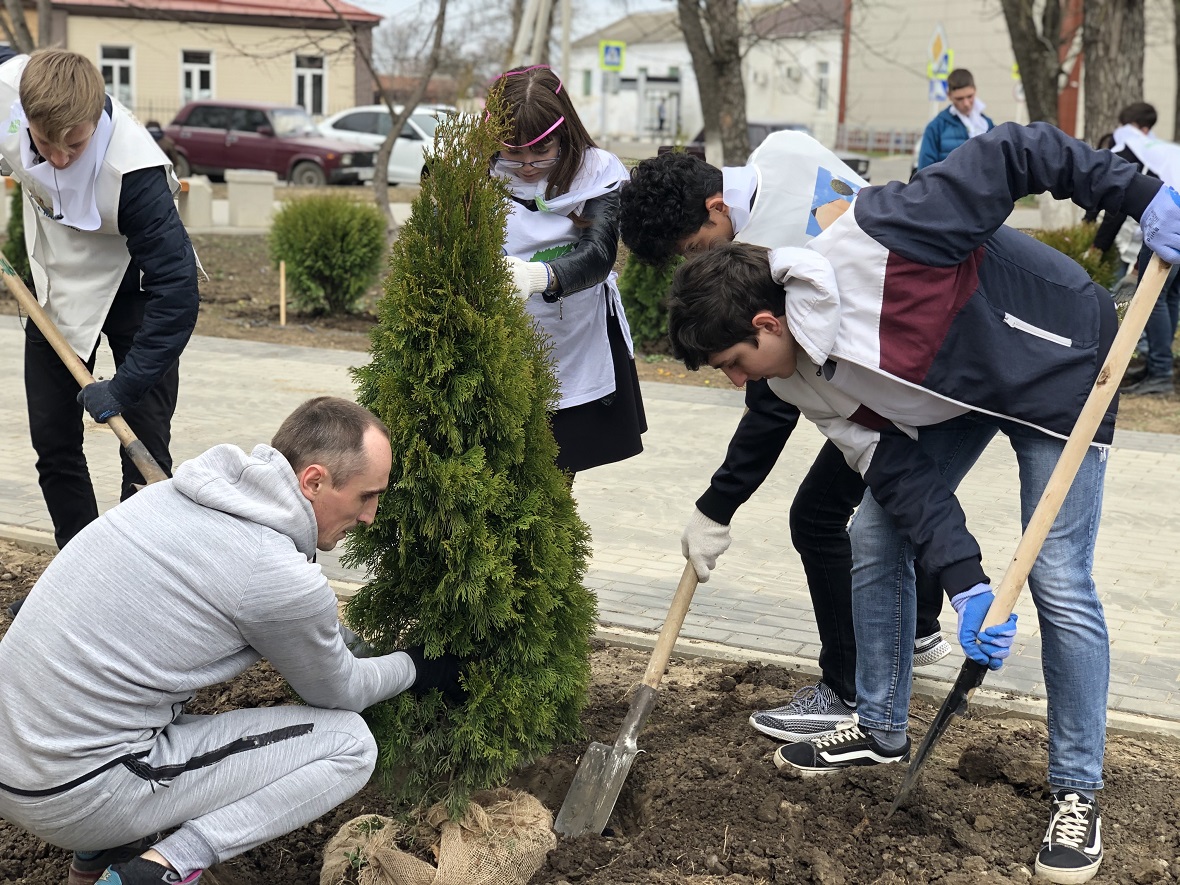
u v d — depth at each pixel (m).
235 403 8.66
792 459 7.56
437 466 3.06
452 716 3.20
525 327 3.21
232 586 2.69
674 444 7.88
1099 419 2.92
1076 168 2.87
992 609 3.01
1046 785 3.47
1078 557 3.12
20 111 3.89
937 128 10.84
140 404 4.37
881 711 3.64
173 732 2.83
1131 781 3.65
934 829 3.32
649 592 5.25
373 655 3.29
